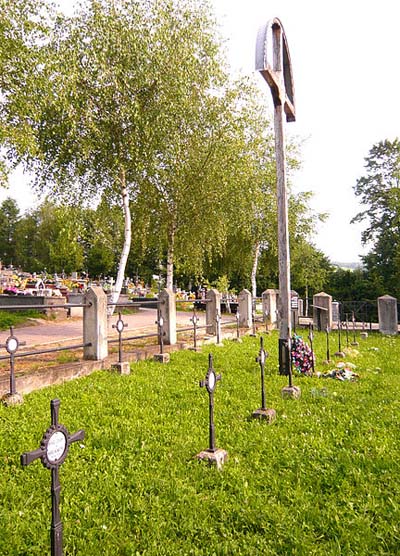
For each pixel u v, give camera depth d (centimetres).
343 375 713
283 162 736
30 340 1039
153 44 1303
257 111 2025
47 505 306
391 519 286
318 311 1584
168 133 1391
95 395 577
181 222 1689
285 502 311
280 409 530
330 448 401
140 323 1580
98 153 1429
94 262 4744
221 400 568
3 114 1194
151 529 277
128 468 362
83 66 1308
